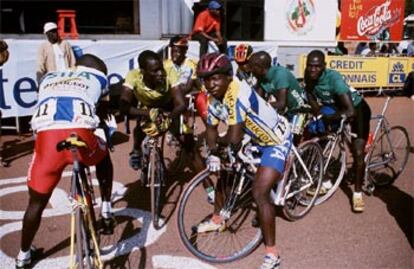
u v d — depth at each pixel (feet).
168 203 12.88
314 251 10.26
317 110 12.69
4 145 19.03
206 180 10.64
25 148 18.67
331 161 13.67
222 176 10.33
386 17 38.50
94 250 8.40
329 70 12.11
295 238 10.89
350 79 33.53
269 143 9.23
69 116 8.57
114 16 31.07
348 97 11.75
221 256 10.00
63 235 11.00
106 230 10.86
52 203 12.93
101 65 9.95
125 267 9.61
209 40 25.57
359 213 12.39
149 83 11.23
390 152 14.21
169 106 12.12
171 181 14.65
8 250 10.36
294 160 11.61
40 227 11.41
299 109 12.55
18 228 11.47
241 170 10.12
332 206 12.89
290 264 9.70
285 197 11.41
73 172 7.90
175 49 14.29
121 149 18.53
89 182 9.18
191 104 14.14
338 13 39.34
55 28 19.13
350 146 12.53
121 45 23.27
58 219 11.92
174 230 11.27
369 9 37.68
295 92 12.70
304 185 12.16
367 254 10.12
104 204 10.75
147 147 11.64
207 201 12.16
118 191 13.91
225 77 8.52
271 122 9.10
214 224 10.73
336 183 13.48
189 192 9.80
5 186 14.43
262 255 10.19
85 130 8.59
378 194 13.89
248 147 9.68
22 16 31.35
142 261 9.87
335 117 11.83
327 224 11.69
